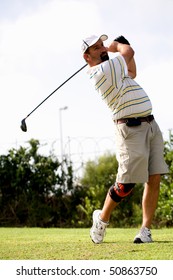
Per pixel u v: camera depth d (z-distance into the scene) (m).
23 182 10.40
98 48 5.12
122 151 5.01
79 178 10.50
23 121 5.95
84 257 4.50
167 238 5.50
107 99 5.02
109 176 10.31
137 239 5.09
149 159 5.10
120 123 4.97
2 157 10.46
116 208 9.75
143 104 4.96
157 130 5.09
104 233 5.24
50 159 10.47
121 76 4.91
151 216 5.15
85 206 10.08
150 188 5.13
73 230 7.61
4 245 5.39
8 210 10.31
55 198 10.33
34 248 5.09
